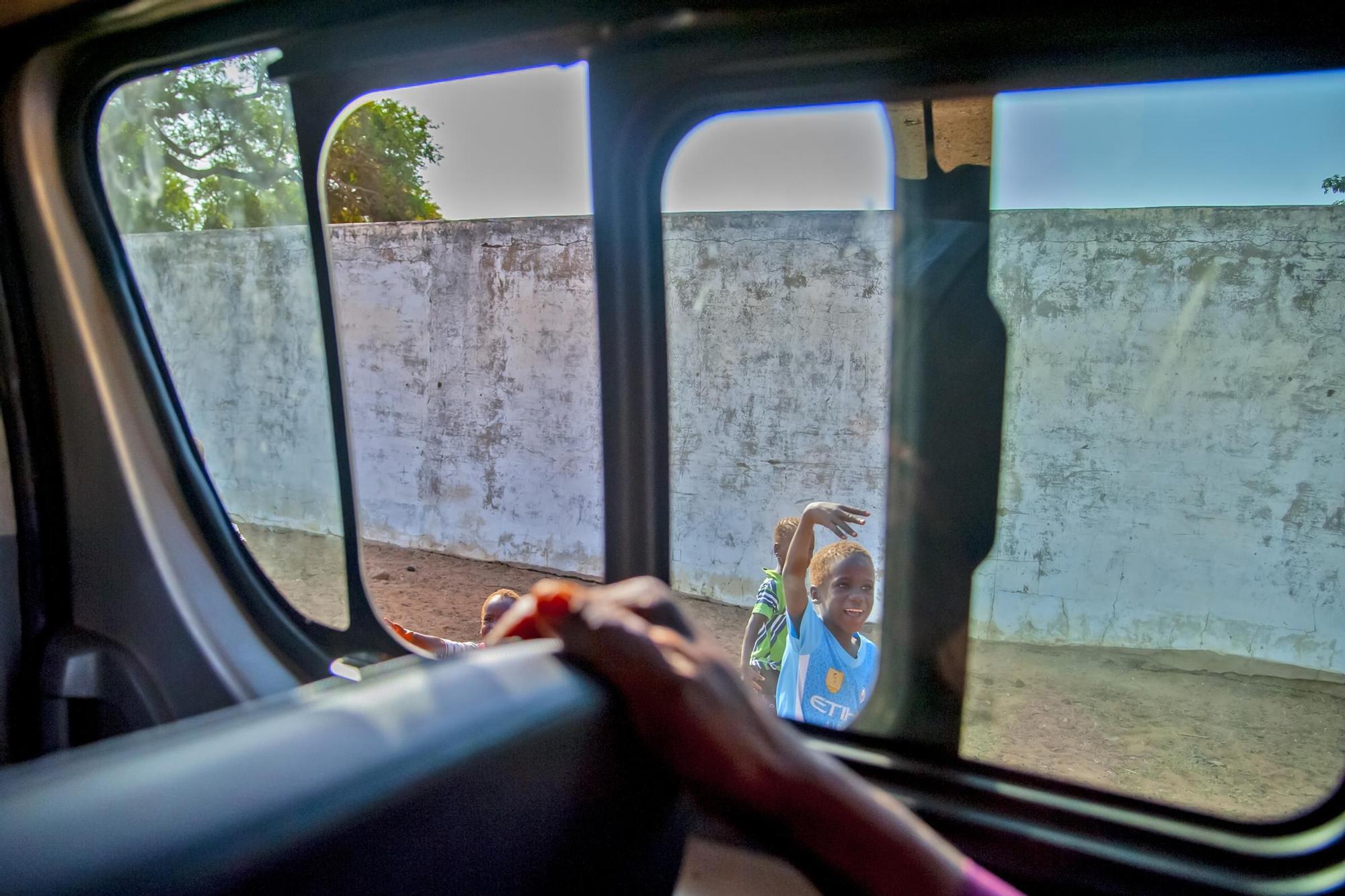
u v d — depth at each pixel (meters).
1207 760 3.55
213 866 0.49
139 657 2.01
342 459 2.03
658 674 0.67
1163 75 1.18
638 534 1.60
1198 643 5.11
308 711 0.59
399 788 0.58
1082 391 5.26
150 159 1.96
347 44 1.59
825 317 5.93
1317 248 4.76
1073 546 5.35
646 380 1.56
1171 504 5.15
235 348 2.80
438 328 7.29
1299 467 4.90
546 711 0.67
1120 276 5.11
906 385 1.47
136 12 1.66
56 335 1.95
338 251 7.60
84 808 0.48
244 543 2.17
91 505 2.00
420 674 0.67
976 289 1.42
